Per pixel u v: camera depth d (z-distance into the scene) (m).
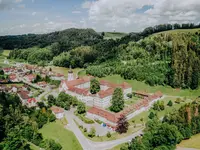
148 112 168.88
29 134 117.31
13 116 129.12
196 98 197.50
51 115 149.00
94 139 128.38
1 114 128.50
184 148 120.19
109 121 145.38
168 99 197.62
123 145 121.62
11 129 115.44
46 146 109.94
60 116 157.12
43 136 125.44
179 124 130.88
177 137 120.31
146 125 136.25
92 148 118.88
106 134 134.25
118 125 137.75
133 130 139.75
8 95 178.12
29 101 175.75
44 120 142.62
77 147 119.19
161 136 116.00
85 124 147.88
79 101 187.62
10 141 98.25
